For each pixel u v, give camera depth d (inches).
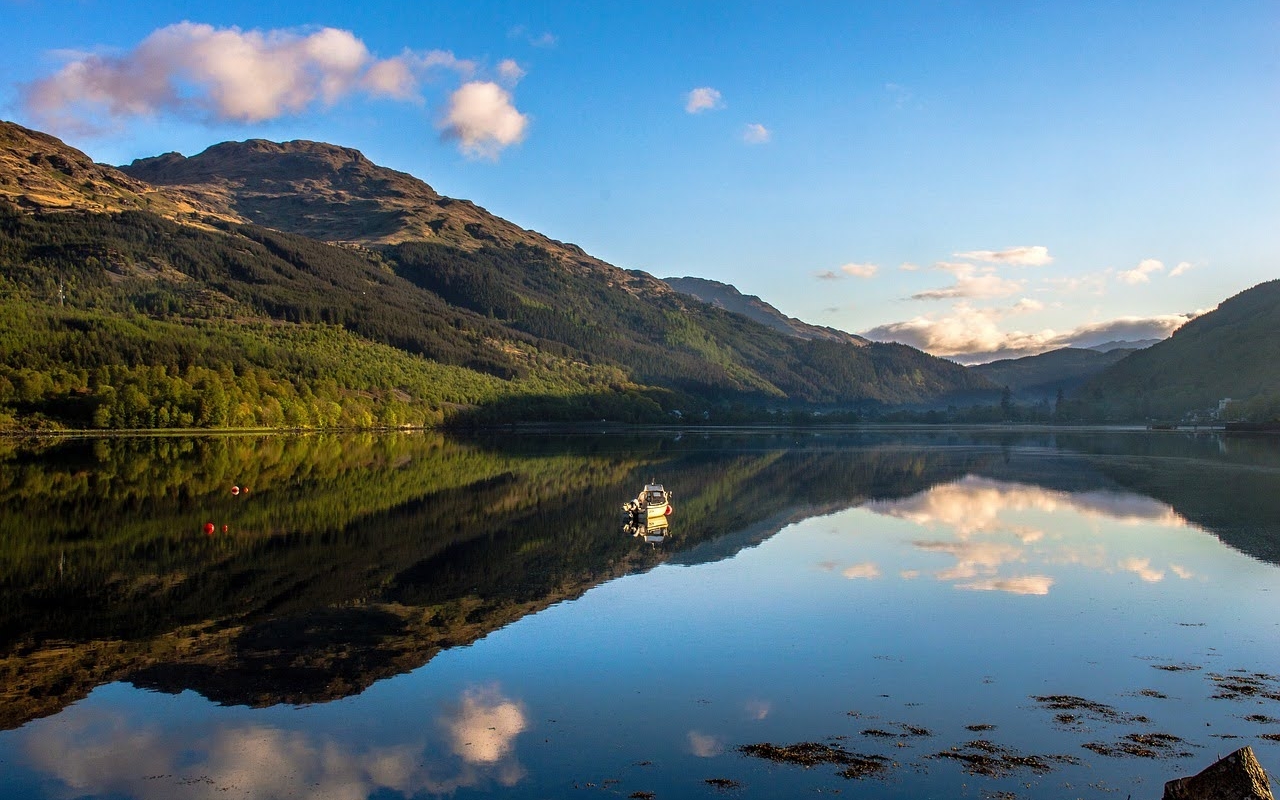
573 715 986.1
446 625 1380.4
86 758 880.3
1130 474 3986.2
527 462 5012.3
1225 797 617.6
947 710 988.6
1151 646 1238.9
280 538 2203.5
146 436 6496.1
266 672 1141.1
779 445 7170.3
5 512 2596.0
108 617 1411.2
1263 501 2913.4
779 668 1152.2
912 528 2426.2
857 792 780.0
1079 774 809.5
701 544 2185.0
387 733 939.3
